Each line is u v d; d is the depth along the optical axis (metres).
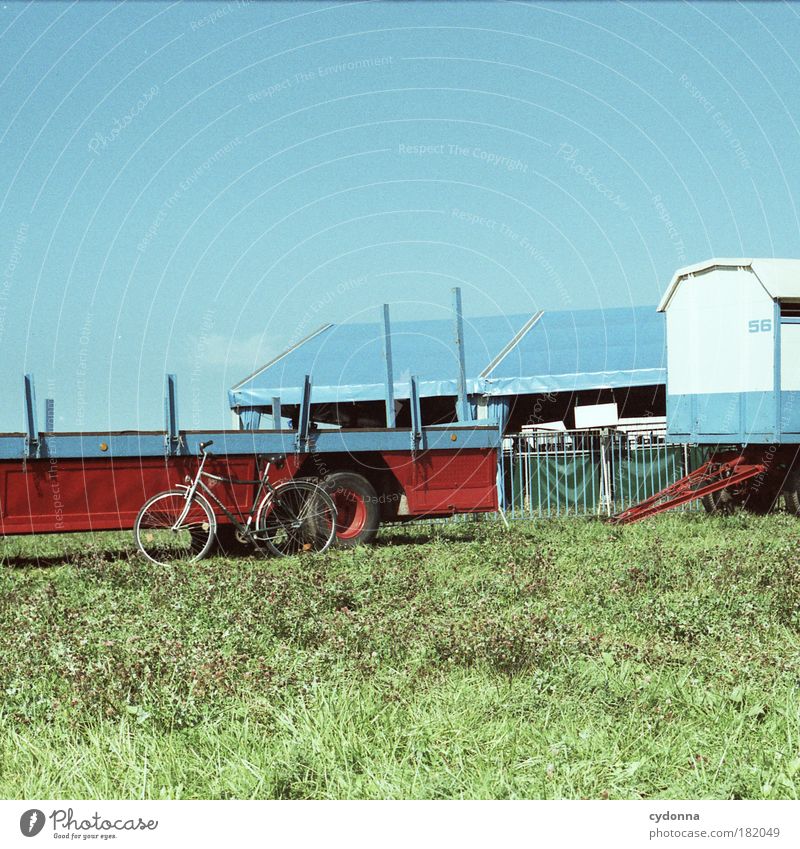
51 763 4.12
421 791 3.87
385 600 7.65
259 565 10.62
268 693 4.90
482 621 6.16
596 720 4.61
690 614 6.67
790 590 7.45
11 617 7.21
